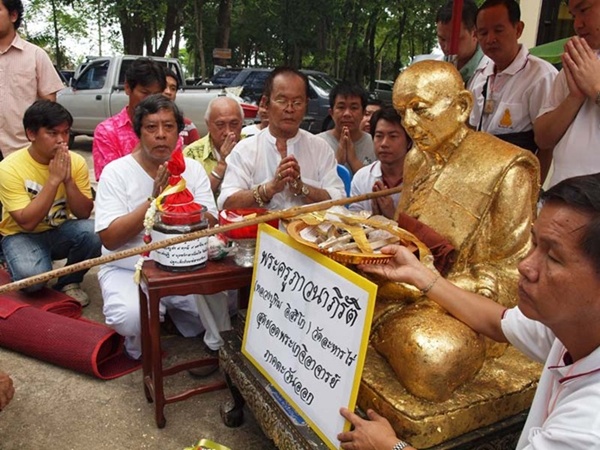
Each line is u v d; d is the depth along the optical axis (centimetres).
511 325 151
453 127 189
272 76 269
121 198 273
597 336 104
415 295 179
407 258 167
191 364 245
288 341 186
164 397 232
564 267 99
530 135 295
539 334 144
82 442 221
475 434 161
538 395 124
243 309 237
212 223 275
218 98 377
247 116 853
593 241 94
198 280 213
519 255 185
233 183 274
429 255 177
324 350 169
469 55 343
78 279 362
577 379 107
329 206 212
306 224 191
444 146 194
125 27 1468
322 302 171
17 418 235
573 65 231
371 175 298
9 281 332
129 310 266
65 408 244
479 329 164
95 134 373
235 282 219
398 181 279
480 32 296
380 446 145
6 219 341
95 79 986
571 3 247
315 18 1491
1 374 204
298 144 281
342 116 379
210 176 358
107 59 980
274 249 197
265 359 198
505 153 184
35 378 267
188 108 899
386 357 175
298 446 171
